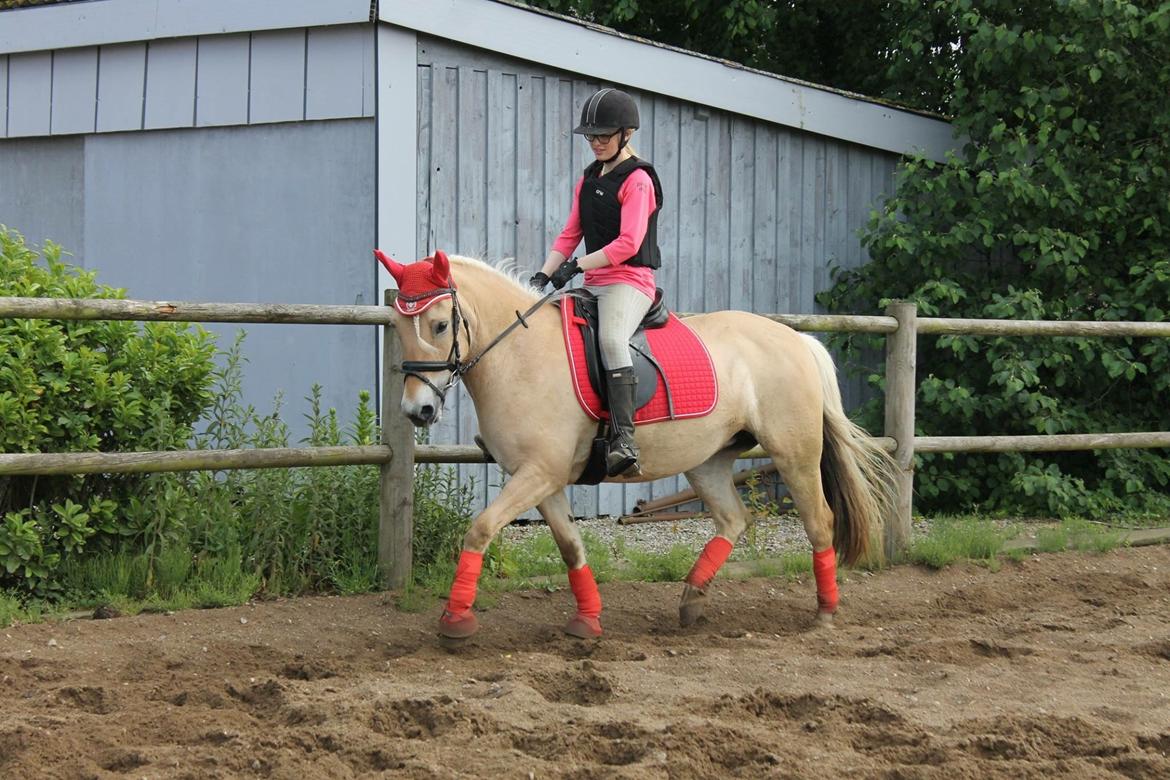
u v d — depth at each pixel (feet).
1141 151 33.83
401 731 13.92
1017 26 33.14
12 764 12.63
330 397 28.45
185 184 30.25
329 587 21.61
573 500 31.19
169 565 20.39
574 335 18.21
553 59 29.48
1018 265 35.88
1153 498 32.65
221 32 28.84
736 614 21.38
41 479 20.29
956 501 34.45
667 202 31.78
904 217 35.24
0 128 32.99
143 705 14.84
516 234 29.63
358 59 27.43
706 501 21.13
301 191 28.50
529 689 15.15
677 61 31.27
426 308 16.79
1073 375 34.19
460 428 29.01
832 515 20.99
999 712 14.56
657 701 15.01
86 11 30.78
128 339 21.24
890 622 21.24
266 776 12.44
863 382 35.35
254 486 21.62
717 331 20.11
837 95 33.91
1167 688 15.98
